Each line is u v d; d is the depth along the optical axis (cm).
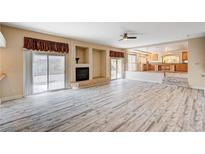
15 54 463
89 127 254
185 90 607
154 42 766
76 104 402
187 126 252
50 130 243
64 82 649
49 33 551
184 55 1099
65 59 649
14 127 255
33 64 532
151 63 1166
